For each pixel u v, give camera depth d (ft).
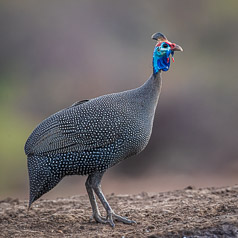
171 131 181.06
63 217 63.41
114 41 230.07
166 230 55.57
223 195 70.59
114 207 68.13
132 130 59.98
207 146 177.27
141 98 61.11
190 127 184.24
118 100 60.80
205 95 200.03
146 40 232.94
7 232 58.54
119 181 149.69
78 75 215.72
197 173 156.15
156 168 163.73
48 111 206.18
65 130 59.67
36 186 60.49
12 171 161.17
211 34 241.14
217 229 55.06
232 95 202.90
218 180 144.05
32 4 237.86
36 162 60.49
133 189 137.08
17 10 235.40
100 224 60.80
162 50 61.82
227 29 242.17
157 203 68.80
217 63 228.02
